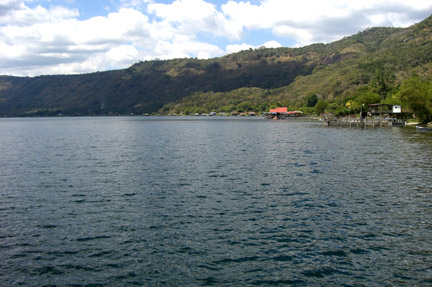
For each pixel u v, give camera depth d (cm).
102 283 1705
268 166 4594
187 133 11169
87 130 13762
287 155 5591
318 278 1725
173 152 6131
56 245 2111
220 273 1778
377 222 2427
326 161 4922
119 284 1694
